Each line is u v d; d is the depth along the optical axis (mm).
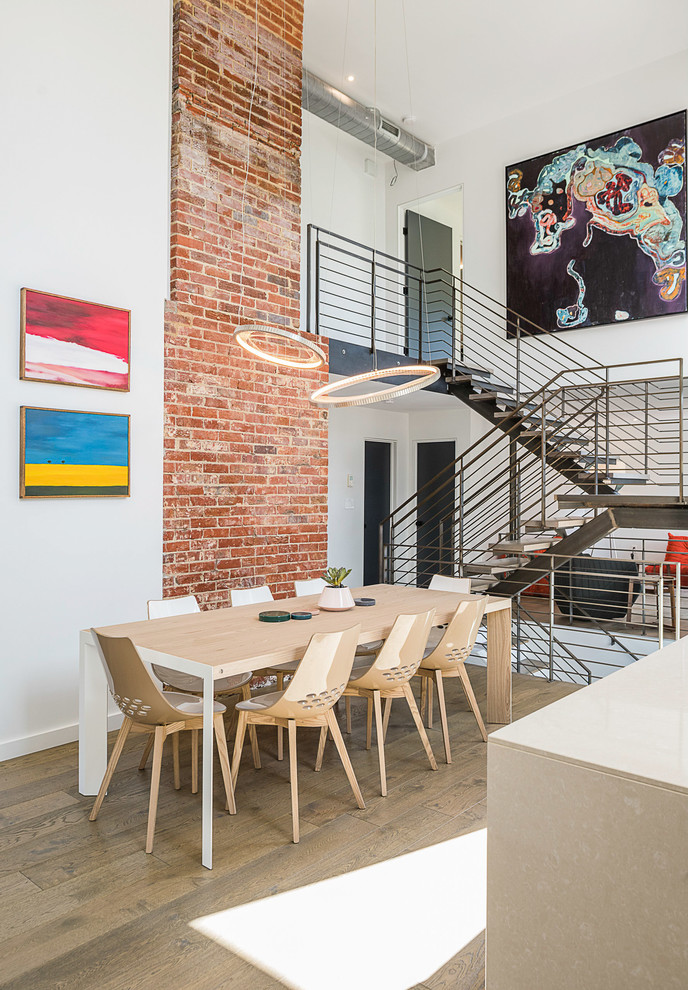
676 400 6898
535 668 5828
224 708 2906
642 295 6715
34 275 3664
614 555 7352
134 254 4133
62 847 2635
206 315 4523
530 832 1152
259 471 4871
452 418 8734
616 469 5777
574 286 7148
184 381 4406
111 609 4023
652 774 1021
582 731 1229
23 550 3637
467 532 8523
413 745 3770
